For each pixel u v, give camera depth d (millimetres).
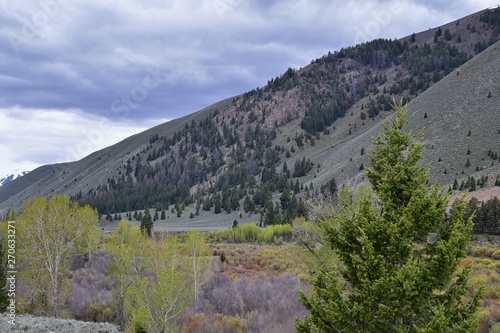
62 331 14523
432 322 6742
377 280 7090
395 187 8328
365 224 7852
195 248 31062
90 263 44594
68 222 32125
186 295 22031
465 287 7371
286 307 23906
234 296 27234
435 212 7668
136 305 23125
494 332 15109
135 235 32094
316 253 22984
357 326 7539
